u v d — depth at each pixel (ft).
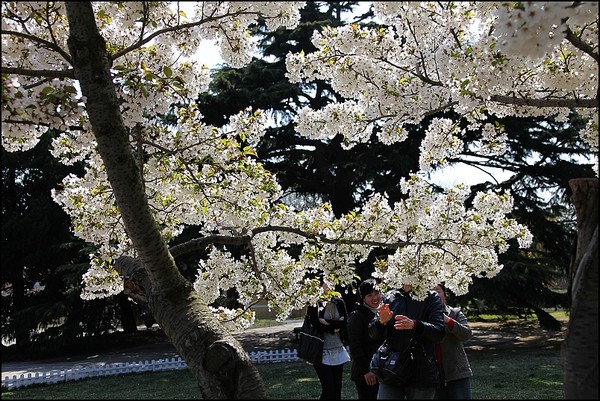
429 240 15.75
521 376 32.04
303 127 18.61
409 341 13.01
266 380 32.71
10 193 59.67
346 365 38.32
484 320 72.74
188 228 48.34
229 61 16.15
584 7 11.30
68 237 55.77
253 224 16.74
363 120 18.19
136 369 37.96
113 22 15.76
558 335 55.31
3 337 53.98
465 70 14.53
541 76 16.72
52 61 14.43
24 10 13.09
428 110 17.56
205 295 17.70
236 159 17.34
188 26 14.39
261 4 14.88
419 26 16.14
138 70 13.42
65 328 52.70
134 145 17.25
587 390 7.58
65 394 30.22
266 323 74.28
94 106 10.52
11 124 11.18
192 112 16.83
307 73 17.61
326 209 17.12
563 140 48.98
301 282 17.16
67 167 57.36
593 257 7.80
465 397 14.15
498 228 16.70
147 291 11.99
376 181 47.34
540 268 45.47
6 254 55.52
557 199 52.44
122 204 10.93
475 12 15.69
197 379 10.27
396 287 15.40
